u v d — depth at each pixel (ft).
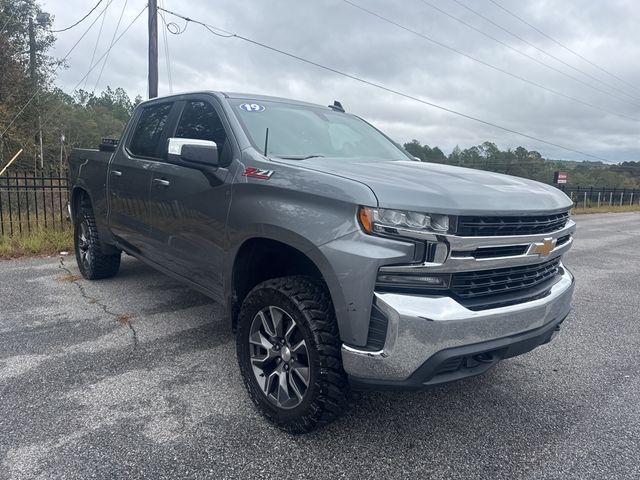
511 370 12.77
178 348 13.04
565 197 10.65
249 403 10.33
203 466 8.23
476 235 8.11
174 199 12.32
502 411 10.55
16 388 10.62
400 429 9.64
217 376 11.50
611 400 11.23
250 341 9.82
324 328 8.46
